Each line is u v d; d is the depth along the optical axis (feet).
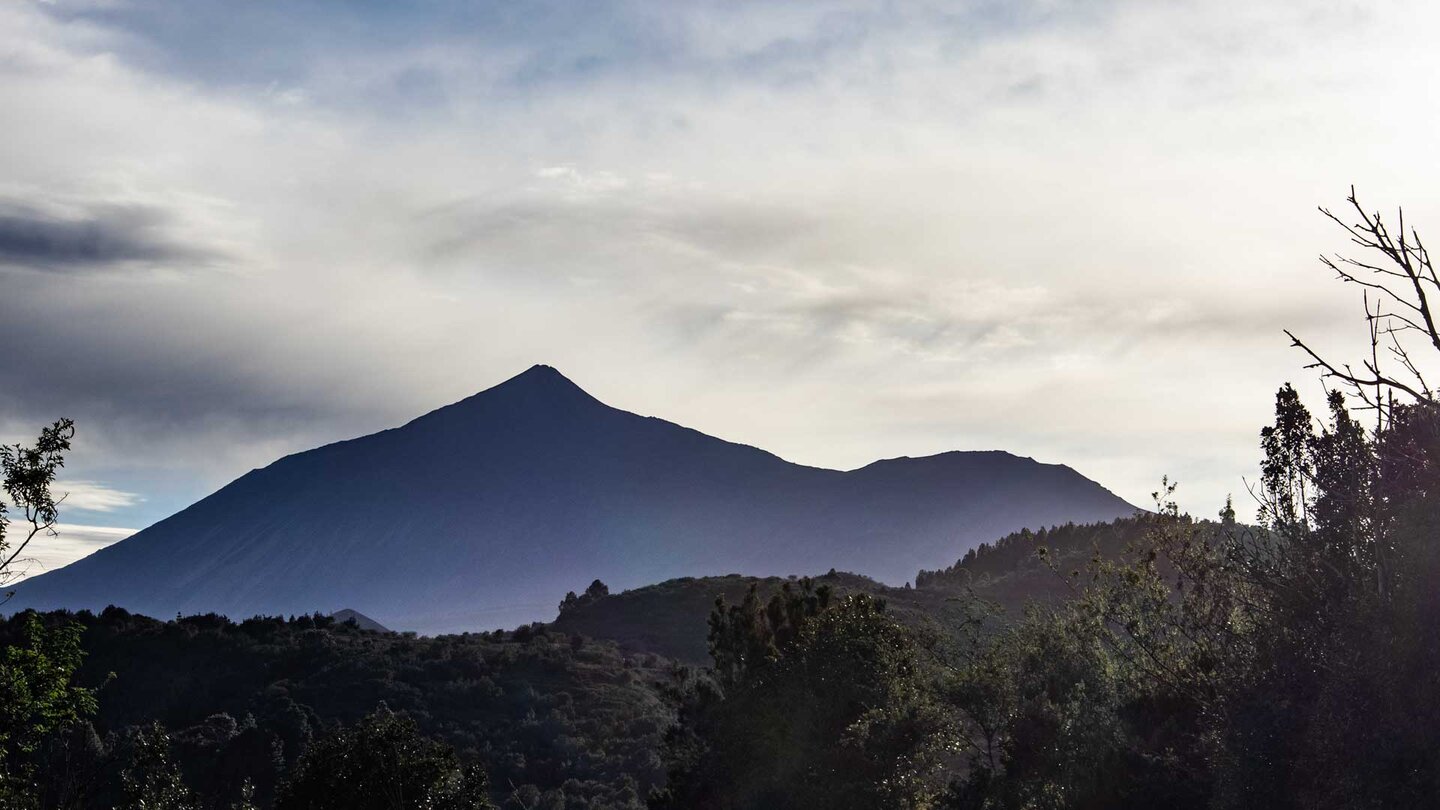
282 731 180.55
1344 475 44.93
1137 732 63.05
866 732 74.74
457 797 103.86
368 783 101.81
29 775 63.46
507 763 178.29
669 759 90.84
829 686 78.64
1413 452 40.11
